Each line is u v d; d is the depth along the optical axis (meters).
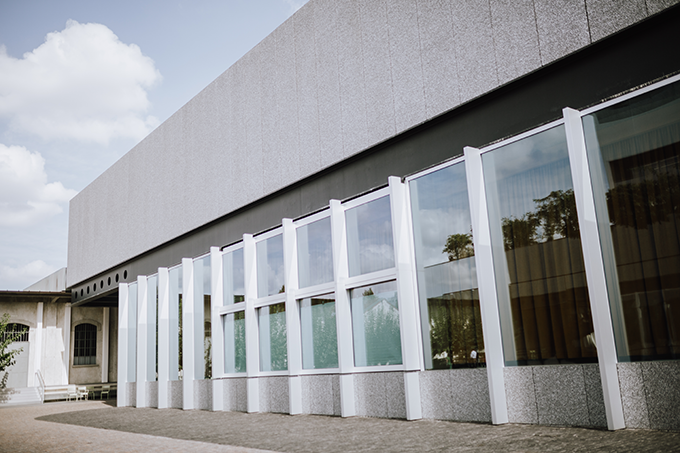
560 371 6.91
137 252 19.19
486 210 8.19
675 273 6.11
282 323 12.22
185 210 16.47
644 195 6.45
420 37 9.38
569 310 7.11
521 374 7.35
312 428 8.33
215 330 14.02
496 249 8.05
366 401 9.58
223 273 14.55
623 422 6.16
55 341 28.62
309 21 12.04
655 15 6.36
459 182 8.72
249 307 12.86
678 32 6.26
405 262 9.21
